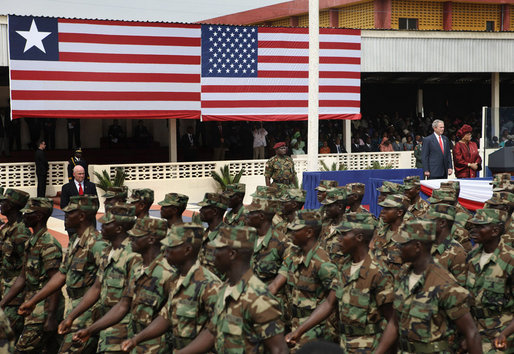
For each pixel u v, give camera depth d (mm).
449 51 26453
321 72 22969
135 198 8648
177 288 5355
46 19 19953
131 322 6195
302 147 27438
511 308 6531
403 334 5285
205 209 8008
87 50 20422
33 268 7488
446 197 8523
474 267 6707
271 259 7227
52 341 7738
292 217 8422
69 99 20328
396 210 7695
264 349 4840
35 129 30375
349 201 9203
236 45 22078
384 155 26203
